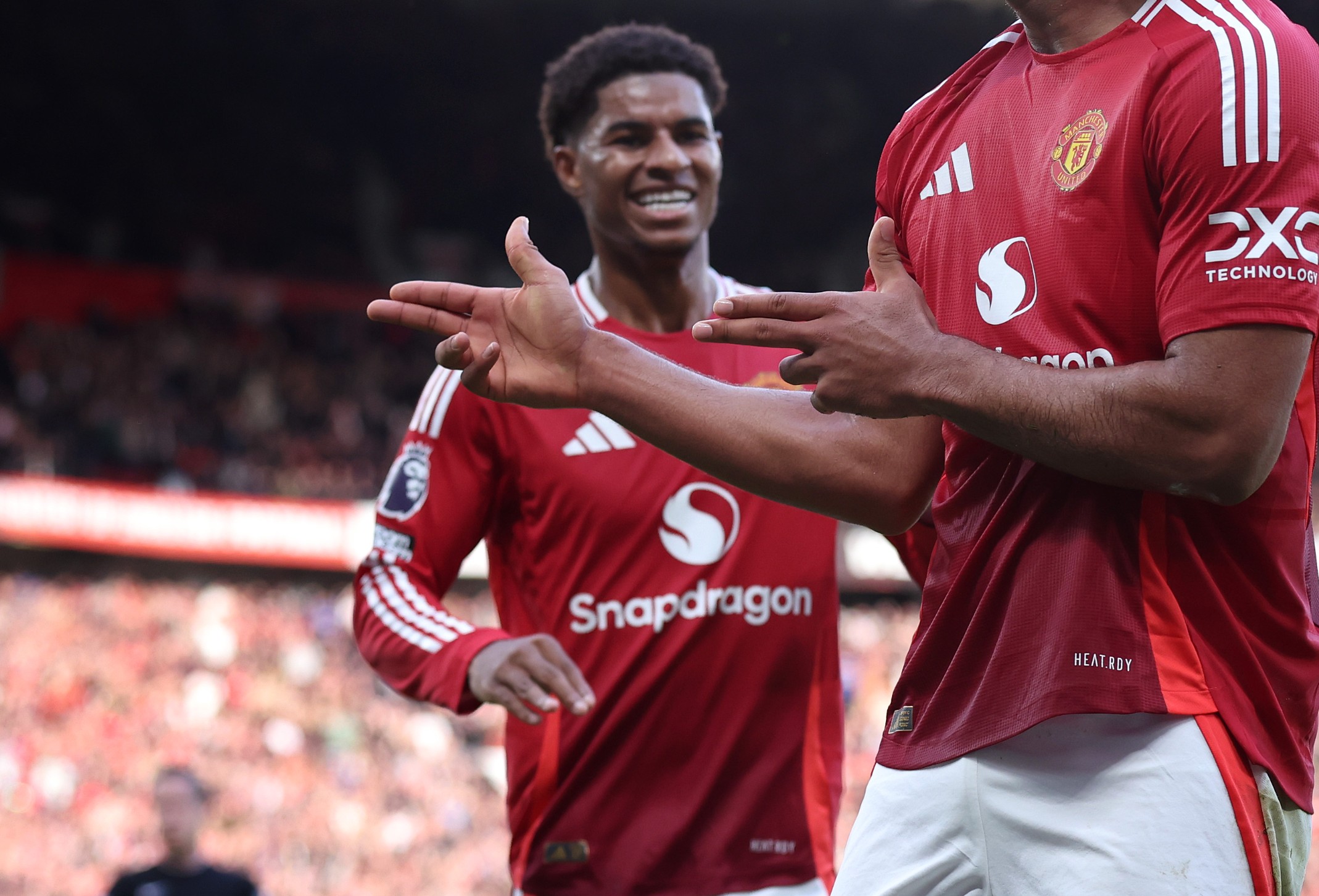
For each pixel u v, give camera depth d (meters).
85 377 32.28
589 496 4.11
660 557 4.09
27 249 35.44
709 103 4.56
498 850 23.81
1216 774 2.08
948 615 2.36
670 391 2.44
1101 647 2.13
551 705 3.51
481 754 26.64
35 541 26.47
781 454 2.47
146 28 37.12
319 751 25.19
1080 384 2.05
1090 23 2.29
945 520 2.46
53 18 36.41
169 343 34.84
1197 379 1.97
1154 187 2.14
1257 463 1.99
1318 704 2.30
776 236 41.31
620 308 4.48
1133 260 2.17
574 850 4.04
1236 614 2.20
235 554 28.98
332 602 30.16
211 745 24.38
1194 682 2.11
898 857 2.34
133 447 30.83
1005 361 2.12
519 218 2.52
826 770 4.14
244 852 21.64
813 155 40.34
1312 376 2.23
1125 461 2.03
